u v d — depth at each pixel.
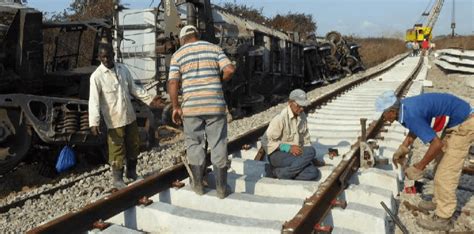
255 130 8.25
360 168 5.99
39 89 8.11
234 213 4.79
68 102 7.34
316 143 7.95
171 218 4.44
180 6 13.11
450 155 4.41
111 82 5.75
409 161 6.95
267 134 5.78
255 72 15.12
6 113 6.96
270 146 5.75
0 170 6.89
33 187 7.14
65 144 7.26
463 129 4.32
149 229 4.58
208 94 4.63
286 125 5.71
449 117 4.35
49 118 7.10
